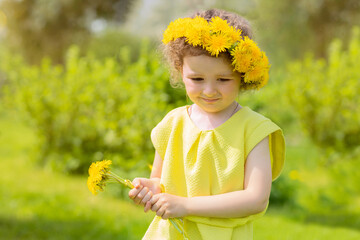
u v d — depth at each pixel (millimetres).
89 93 6172
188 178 1580
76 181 5832
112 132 5652
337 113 7254
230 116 1599
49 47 15375
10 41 15406
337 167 5750
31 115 6418
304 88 7453
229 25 1586
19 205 4602
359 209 4930
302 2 13508
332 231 4152
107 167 1618
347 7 13539
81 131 6266
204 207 1509
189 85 1530
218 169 1546
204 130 1592
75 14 15117
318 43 13883
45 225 4012
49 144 6473
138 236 3783
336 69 7348
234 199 1495
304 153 7777
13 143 8719
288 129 8727
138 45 17219
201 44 1469
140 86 5348
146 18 19125
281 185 5164
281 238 3855
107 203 4832
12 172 6191
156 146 1709
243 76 1525
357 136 7141
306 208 4922
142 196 1567
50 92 6449
